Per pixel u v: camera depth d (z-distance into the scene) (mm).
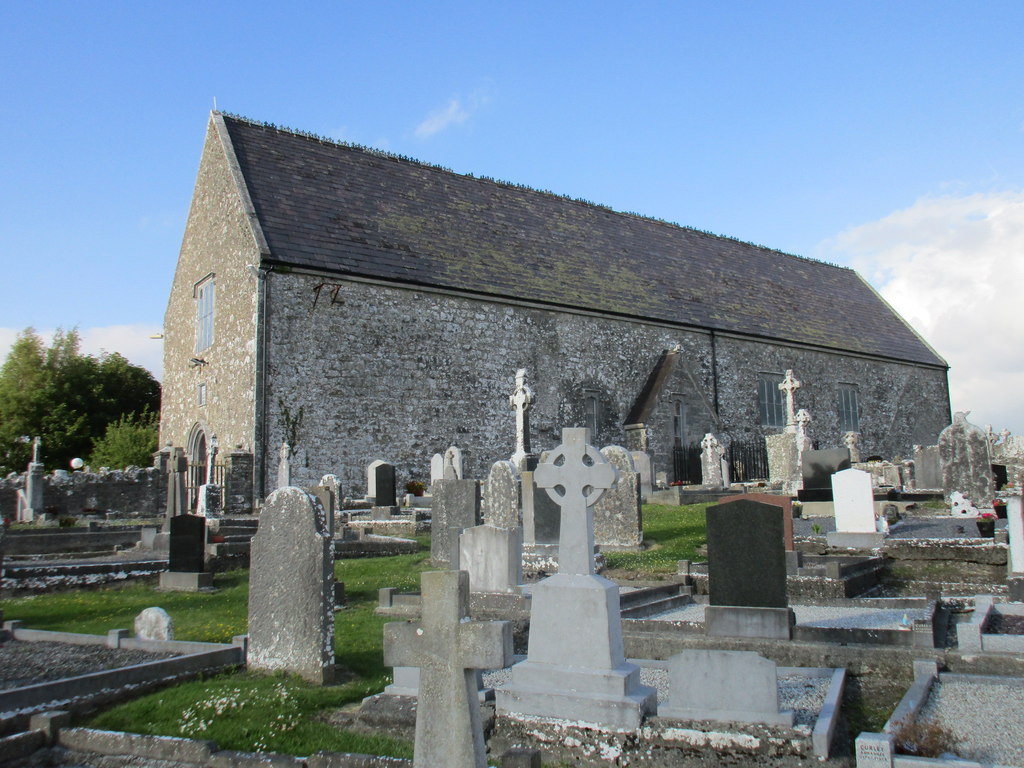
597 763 6289
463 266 27688
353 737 6414
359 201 27438
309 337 23781
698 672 6422
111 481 27078
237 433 23859
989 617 9195
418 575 13500
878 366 40844
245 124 27484
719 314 34812
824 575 11898
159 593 12625
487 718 6715
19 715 6359
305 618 7820
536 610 6934
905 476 25828
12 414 40594
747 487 25281
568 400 29016
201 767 5840
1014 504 11164
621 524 15461
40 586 12633
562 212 34344
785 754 5941
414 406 25406
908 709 6605
